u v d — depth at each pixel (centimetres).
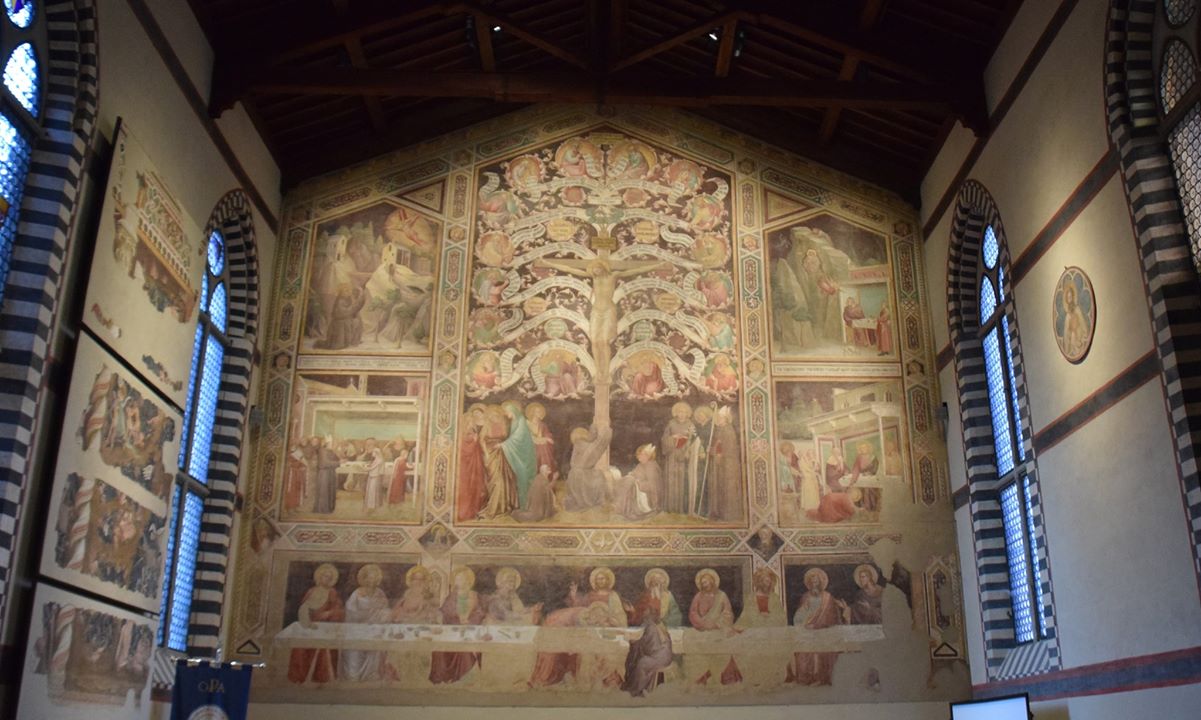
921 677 1841
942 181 2038
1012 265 1717
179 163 1633
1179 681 1216
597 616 1864
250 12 1791
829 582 1895
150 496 1501
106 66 1391
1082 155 1474
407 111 2186
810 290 2098
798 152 2200
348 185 2147
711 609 1873
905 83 1872
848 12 1880
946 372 2000
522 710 1806
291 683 1812
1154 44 1361
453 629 1850
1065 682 1507
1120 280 1368
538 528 1916
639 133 2214
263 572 1873
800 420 2003
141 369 1476
